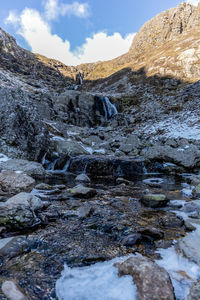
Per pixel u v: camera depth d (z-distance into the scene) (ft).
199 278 7.46
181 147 44.11
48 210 14.40
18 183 19.45
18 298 5.86
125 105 116.26
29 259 8.54
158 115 87.56
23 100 35.32
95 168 37.09
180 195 21.20
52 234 11.04
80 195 18.78
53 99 93.50
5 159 29.22
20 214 11.51
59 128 60.80
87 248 9.71
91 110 95.96
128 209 15.92
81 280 7.33
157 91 124.16
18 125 32.14
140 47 251.39
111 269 7.97
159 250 9.64
